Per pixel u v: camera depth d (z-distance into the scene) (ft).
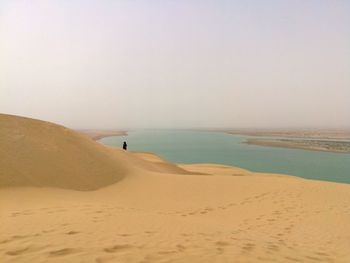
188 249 14.57
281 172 104.06
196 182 44.14
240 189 40.40
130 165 53.78
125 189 39.78
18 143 40.16
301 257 16.37
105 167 45.60
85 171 41.86
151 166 66.39
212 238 17.47
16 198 28.94
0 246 13.24
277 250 16.98
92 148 50.93
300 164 125.18
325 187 41.52
